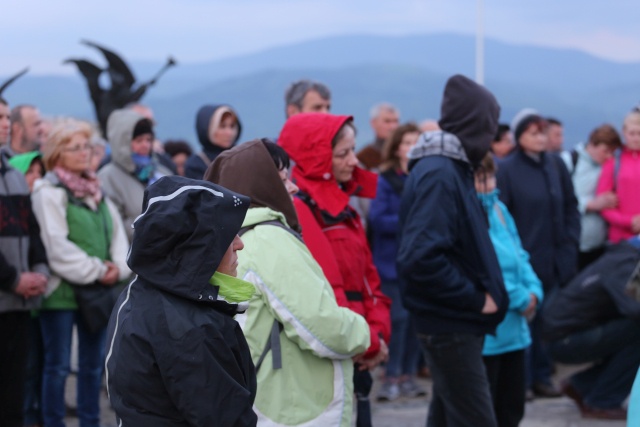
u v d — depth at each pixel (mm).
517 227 10367
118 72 18047
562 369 12375
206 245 3781
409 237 6359
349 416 5184
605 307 8969
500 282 6457
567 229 10695
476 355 6457
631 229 11398
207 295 3818
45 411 8156
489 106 6566
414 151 6652
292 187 5598
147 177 9680
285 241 4992
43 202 8078
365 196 6422
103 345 8508
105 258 8430
